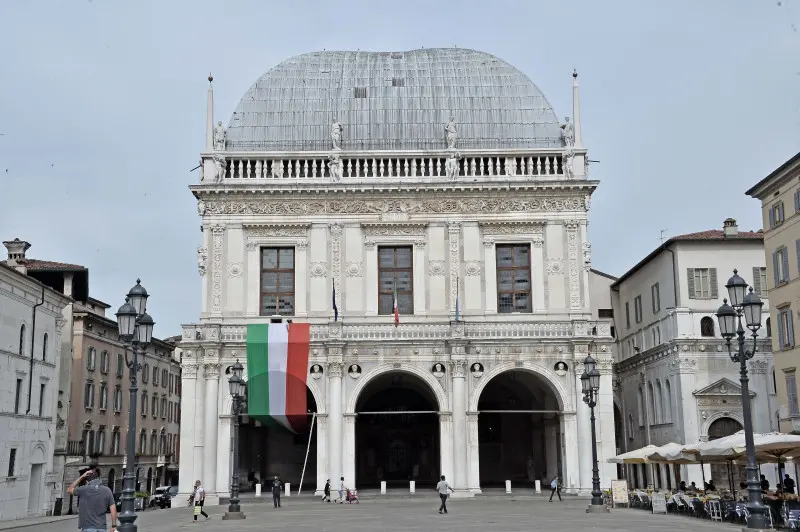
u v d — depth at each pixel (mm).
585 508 49750
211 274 63438
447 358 60438
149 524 42812
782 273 57906
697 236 69438
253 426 69312
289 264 64312
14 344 58344
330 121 68188
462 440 59156
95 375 83000
